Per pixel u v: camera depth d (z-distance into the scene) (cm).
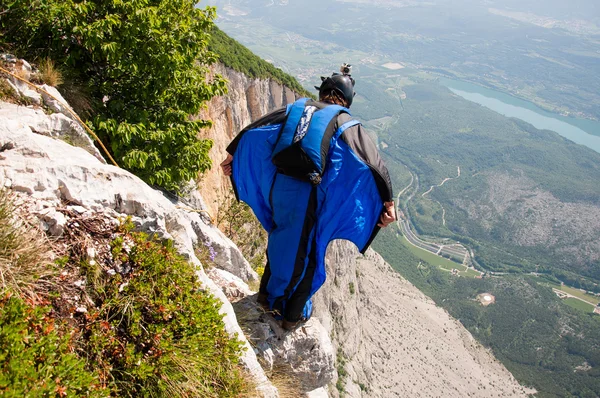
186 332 407
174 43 817
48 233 383
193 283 446
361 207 502
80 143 580
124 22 780
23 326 285
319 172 472
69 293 357
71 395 280
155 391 357
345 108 506
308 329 625
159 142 872
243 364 466
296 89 5191
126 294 389
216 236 761
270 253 534
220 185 2967
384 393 7181
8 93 586
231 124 3666
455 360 10581
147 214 474
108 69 825
